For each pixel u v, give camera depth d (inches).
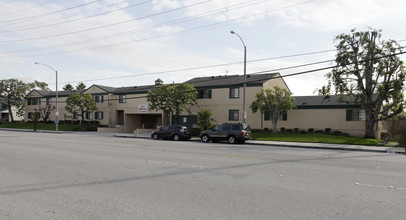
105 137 1125.7
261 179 318.0
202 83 1494.8
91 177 324.2
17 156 498.0
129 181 304.3
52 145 707.4
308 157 532.4
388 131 1038.4
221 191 264.5
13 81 2271.2
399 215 203.2
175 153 561.9
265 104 1154.0
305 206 221.6
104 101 1807.3
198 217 195.9
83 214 202.1
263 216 198.7
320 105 1198.3
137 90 1686.8
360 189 277.1
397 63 956.6
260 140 996.6
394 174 362.3
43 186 282.0
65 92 2127.2
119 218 193.9
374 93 1201.4
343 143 888.9
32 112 2252.7
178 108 1291.8
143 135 1301.7
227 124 923.4
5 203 228.1
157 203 227.5
